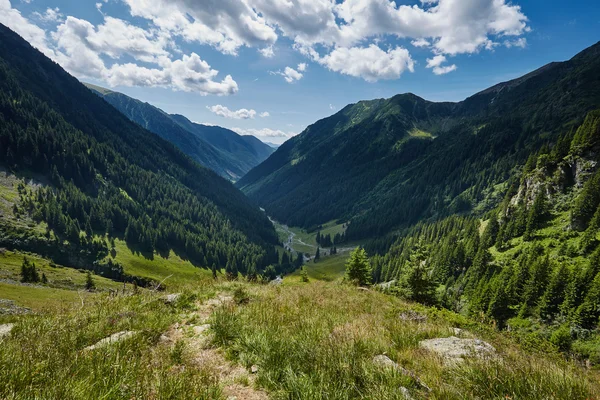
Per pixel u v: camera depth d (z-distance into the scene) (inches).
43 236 4945.9
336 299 490.9
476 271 4355.3
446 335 294.8
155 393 152.1
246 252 6776.6
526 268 3491.6
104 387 147.7
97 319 292.8
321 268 6437.0
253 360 208.5
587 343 2263.8
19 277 3474.4
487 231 5088.6
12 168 6269.7
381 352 234.1
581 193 4160.9
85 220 5807.1
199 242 6702.8
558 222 4372.5
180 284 488.7
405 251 5753.0
